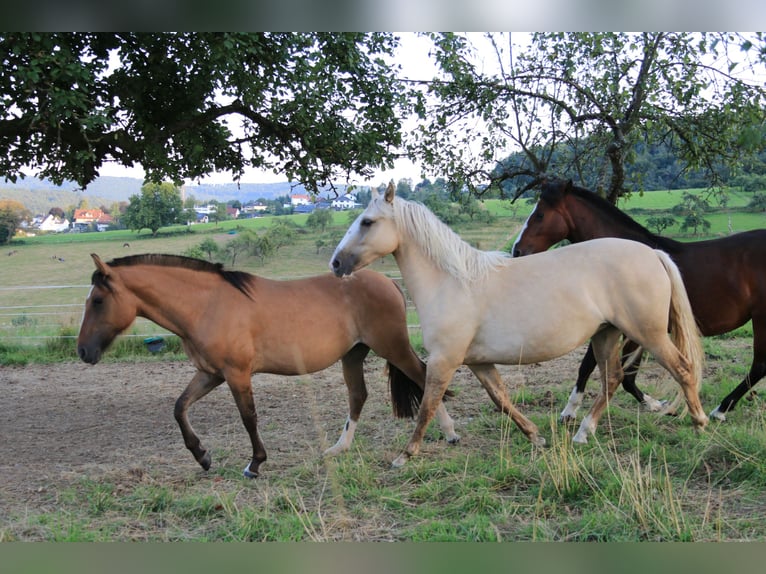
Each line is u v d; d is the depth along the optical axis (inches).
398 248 193.9
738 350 346.6
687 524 136.9
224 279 193.0
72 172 280.5
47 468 204.2
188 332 189.5
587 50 317.7
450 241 189.3
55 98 201.5
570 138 321.7
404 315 207.5
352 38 275.6
